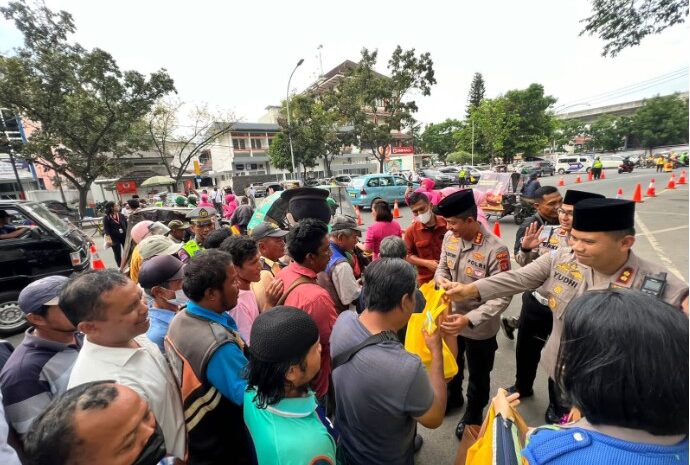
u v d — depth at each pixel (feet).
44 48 46.88
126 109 51.85
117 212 23.59
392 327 4.01
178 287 6.41
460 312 7.27
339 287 7.68
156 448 2.62
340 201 23.08
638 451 2.03
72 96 48.96
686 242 20.68
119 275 4.25
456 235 7.30
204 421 4.28
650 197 40.01
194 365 4.30
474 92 169.99
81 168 53.62
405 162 126.31
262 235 9.29
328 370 6.03
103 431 2.29
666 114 140.05
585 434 2.24
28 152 47.78
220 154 112.98
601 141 166.71
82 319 3.94
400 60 80.07
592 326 2.19
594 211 4.29
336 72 135.95
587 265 4.66
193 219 15.28
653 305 2.16
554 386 6.97
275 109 138.00
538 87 111.55
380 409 3.58
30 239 14.66
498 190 31.60
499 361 10.25
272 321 3.42
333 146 83.51
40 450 2.21
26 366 4.67
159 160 93.61
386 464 3.79
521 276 5.72
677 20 22.68
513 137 115.34
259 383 3.38
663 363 1.95
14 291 14.29
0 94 44.21
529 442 2.49
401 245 7.73
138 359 4.19
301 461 3.16
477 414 7.32
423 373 3.60
